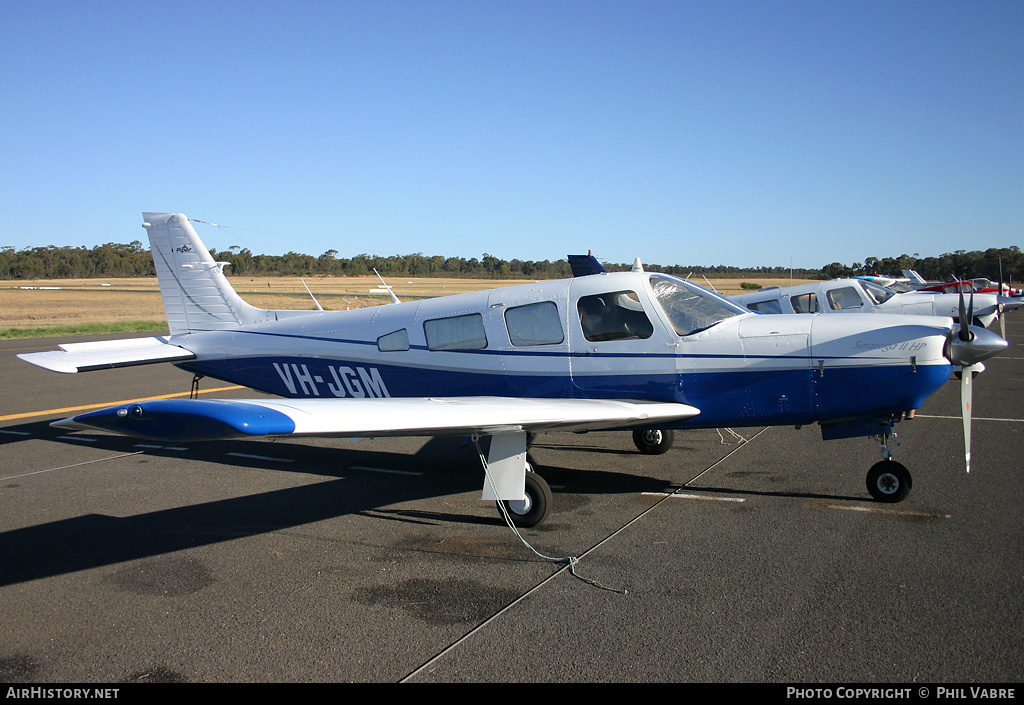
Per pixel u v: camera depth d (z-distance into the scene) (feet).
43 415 29.40
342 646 9.57
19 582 12.01
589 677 8.59
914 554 12.21
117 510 16.21
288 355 22.43
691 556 12.52
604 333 17.17
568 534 13.94
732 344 16.07
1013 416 25.16
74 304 141.18
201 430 11.05
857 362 15.06
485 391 18.81
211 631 10.11
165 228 24.57
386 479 18.84
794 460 19.48
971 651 8.95
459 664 9.00
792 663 8.79
